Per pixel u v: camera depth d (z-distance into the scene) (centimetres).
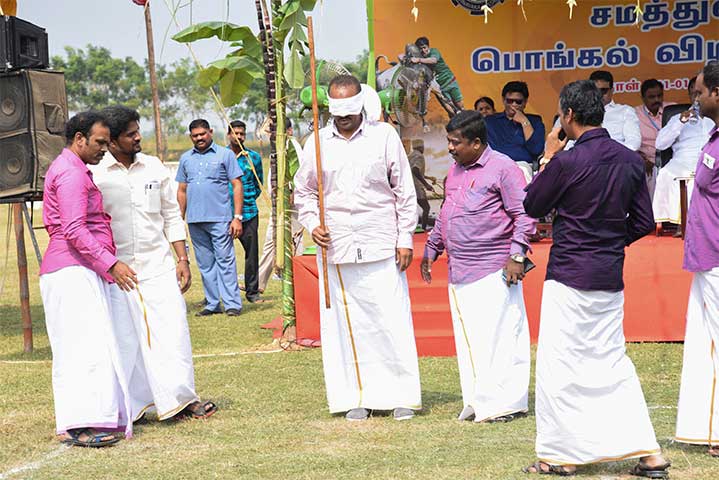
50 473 506
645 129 1050
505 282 592
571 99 471
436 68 1062
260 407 644
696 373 514
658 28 1060
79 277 553
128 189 597
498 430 570
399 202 605
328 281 611
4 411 652
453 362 788
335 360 614
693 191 516
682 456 507
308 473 492
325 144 603
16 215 891
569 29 1065
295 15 827
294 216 1109
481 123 593
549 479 470
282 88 852
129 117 593
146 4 904
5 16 833
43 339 969
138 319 597
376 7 1052
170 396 600
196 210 1054
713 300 506
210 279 1068
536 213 477
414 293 844
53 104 852
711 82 499
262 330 959
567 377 466
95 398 550
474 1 1059
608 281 462
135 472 503
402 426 586
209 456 529
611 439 464
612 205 462
